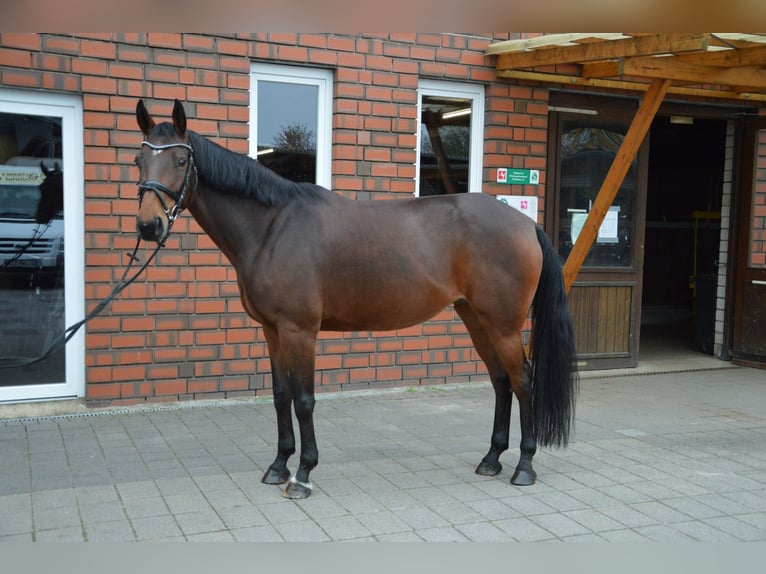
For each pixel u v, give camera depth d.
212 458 4.42
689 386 6.85
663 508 3.69
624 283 7.42
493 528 3.41
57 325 5.45
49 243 5.39
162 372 5.56
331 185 6.12
